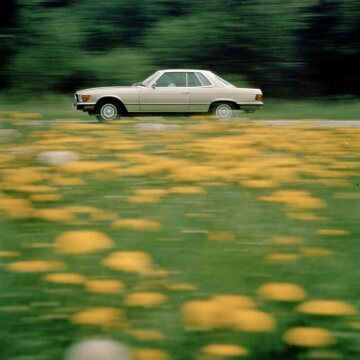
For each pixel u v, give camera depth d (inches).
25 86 1113.4
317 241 152.6
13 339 112.7
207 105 772.0
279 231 158.7
